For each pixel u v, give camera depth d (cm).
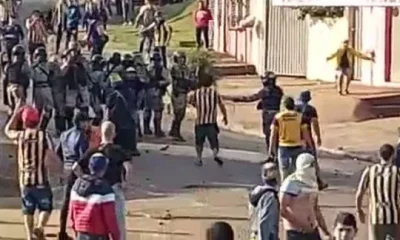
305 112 2222
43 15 4559
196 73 2942
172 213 2094
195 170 2528
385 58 3659
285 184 1481
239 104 3431
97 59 2825
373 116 3294
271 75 2556
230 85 3816
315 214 1490
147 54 3919
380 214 1566
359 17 3719
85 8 4731
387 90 3566
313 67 3919
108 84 2762
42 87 2664
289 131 2103
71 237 1712
